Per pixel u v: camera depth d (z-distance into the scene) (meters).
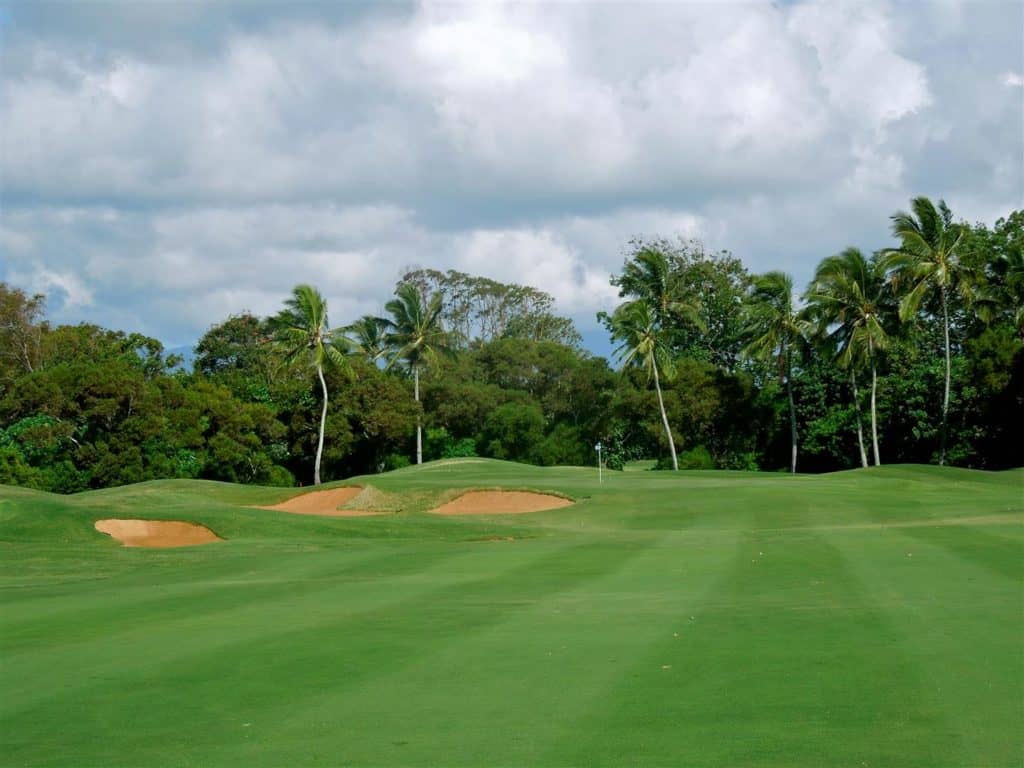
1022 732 7.64
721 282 84.19
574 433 83.50
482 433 86.19
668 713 8.47
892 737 7.59
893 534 23.45
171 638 12.59
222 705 9.17
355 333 80.62
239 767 7.40
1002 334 60.78
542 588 16.77
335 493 44.25
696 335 85.25
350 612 14.48
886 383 67.75
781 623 12.38
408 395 79.94
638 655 10.77
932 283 58.38
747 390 74.44
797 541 22.95
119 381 64.69
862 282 61.06
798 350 72.38
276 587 17.83
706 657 10.54
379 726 8.37
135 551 25.25
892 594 14.48
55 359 76.69
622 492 39.53
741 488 39.19
